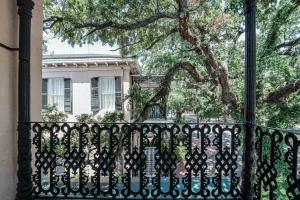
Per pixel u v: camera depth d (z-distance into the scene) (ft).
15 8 10.88
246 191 9.93
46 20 24.95
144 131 10.52
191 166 10.41
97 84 35.70
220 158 10.35
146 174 10.51
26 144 10.39
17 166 10.71
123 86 35.01
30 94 11.51
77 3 23.88
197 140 11.08
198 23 21.72
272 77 20.76
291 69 20.51
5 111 10.07
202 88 24.04
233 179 10.33
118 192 10.58
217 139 10.35
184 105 25.95
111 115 29.01
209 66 22.33
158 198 10.44
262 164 9.36
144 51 27.99
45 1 24.76
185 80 25.94
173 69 24.21
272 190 8.53
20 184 10.30
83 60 34.86
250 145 9.99
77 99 35.91
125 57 30.07
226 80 21.75
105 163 10.66
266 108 21.25
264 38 21.72
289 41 21.58
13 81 10.63
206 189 10.38
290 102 21.20
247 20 10.21
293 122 20.90
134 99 25.72
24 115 10.38
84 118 32.71
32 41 12.62
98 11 23.56
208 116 23.58
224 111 22.39
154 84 32.45
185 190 10.41
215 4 21.54
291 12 20.44
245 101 10.19
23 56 10.36
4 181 9.93
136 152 10.55
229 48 22.66
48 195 10.68
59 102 36.14
